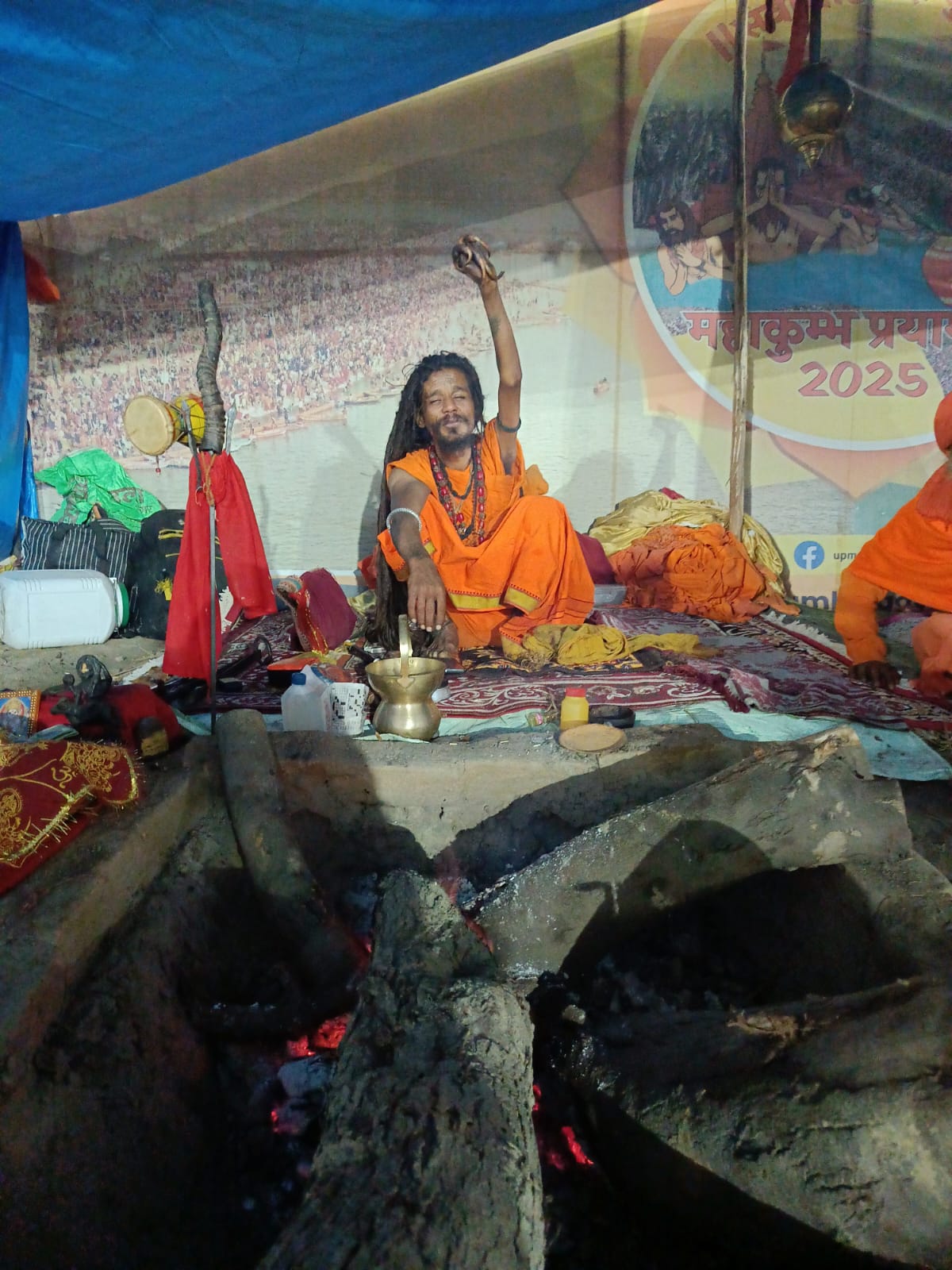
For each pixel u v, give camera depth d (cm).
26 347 632
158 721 301
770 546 657
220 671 434
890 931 209
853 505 683
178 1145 201
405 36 382
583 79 635
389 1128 154
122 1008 211
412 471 470
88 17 304
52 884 223
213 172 648
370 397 677
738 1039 193
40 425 675
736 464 637
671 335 666
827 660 452
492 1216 138
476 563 474
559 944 240
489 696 391
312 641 474
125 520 662
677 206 650
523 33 428
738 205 604
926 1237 155
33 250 655
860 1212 158
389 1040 178
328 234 657
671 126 639
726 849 236
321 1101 220
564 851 245
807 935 242
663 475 686
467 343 671
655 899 239
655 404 676
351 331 670
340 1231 134
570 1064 219
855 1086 167
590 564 620
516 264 659
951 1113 158
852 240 648
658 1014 221
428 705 333
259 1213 201
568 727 332
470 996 185
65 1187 171
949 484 390
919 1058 167
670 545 604
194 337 669
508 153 646
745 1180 170
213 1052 231
